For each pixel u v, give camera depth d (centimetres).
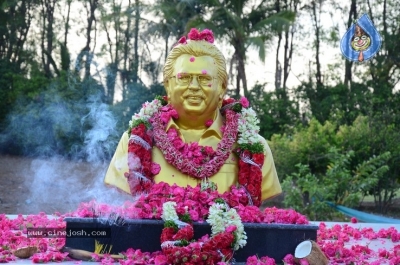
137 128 450
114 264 364
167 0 1888
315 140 1067
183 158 441
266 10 1861
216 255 362
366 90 1853
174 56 464
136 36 1988
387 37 1942
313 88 2038
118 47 2061
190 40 465
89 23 2089
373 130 1130
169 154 442
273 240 391
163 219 385
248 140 453
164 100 482
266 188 460
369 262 404
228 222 378
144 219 389
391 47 1933
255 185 438
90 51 1947
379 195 1155
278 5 2125
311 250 382
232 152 453
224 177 443
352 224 620
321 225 575
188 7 1786
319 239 479
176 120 468
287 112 1784
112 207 398
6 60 1842
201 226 384
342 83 2038
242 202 431
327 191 901
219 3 1703
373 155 1033
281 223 399
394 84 1977
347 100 1805
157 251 383
